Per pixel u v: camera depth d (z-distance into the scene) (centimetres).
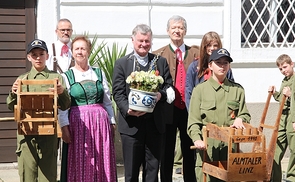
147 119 570
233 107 534
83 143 560
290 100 680
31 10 813
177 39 646
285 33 892
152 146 572
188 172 648
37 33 813
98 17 820
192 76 619
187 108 616
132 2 827
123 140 572
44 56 540
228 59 532
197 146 511
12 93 527
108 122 575
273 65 876
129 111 552
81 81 569
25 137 527
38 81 512
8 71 808
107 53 817
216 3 853
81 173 559
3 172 783
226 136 488
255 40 884
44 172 530
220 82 541
